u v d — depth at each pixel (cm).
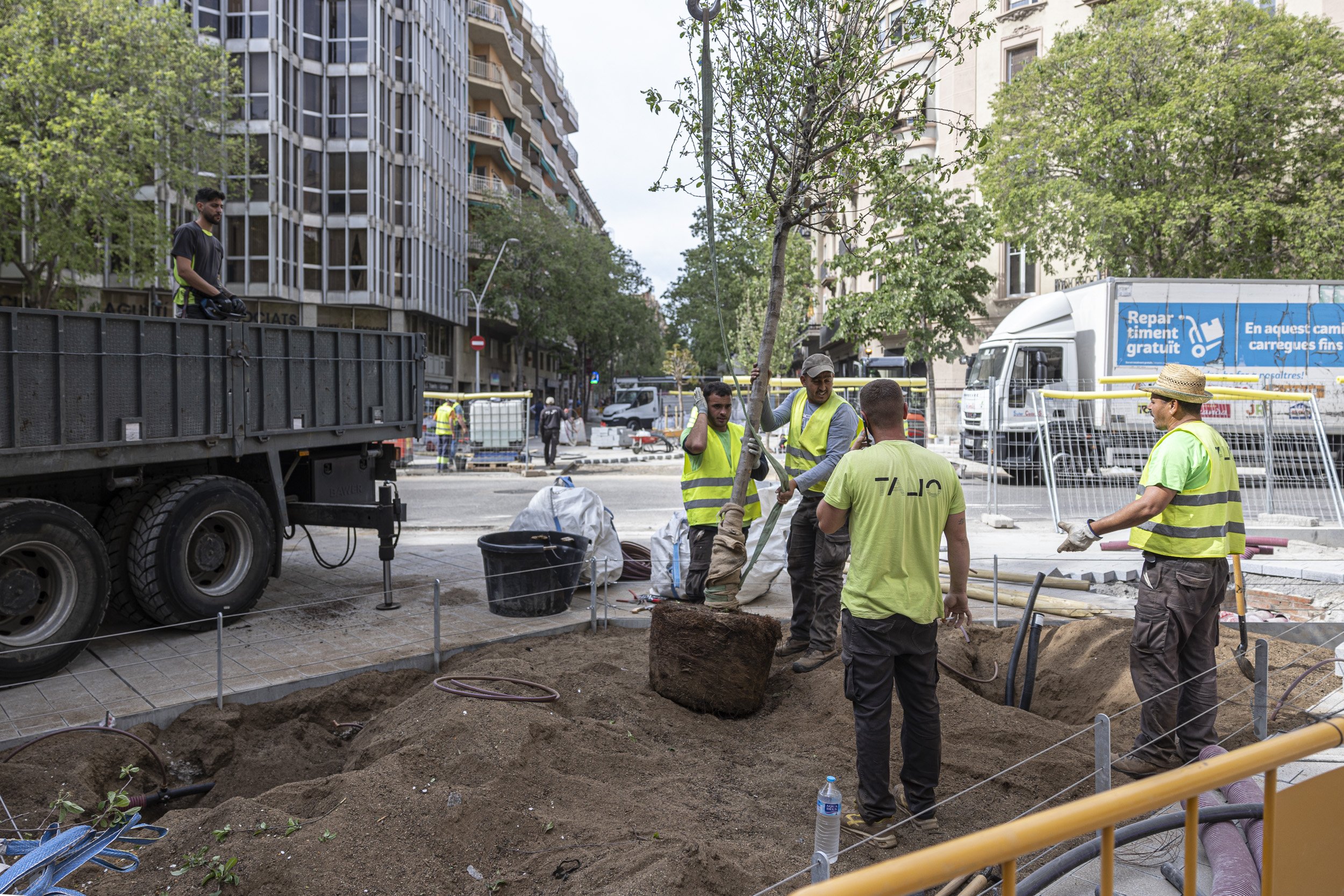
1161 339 1716
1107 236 2178
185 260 662
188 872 303
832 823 274
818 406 583
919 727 369
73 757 423
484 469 2344
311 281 3819
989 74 2989
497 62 5784
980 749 439
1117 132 2156
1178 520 418
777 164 510
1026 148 2372
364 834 327
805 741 459
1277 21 2147
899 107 500
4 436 520
